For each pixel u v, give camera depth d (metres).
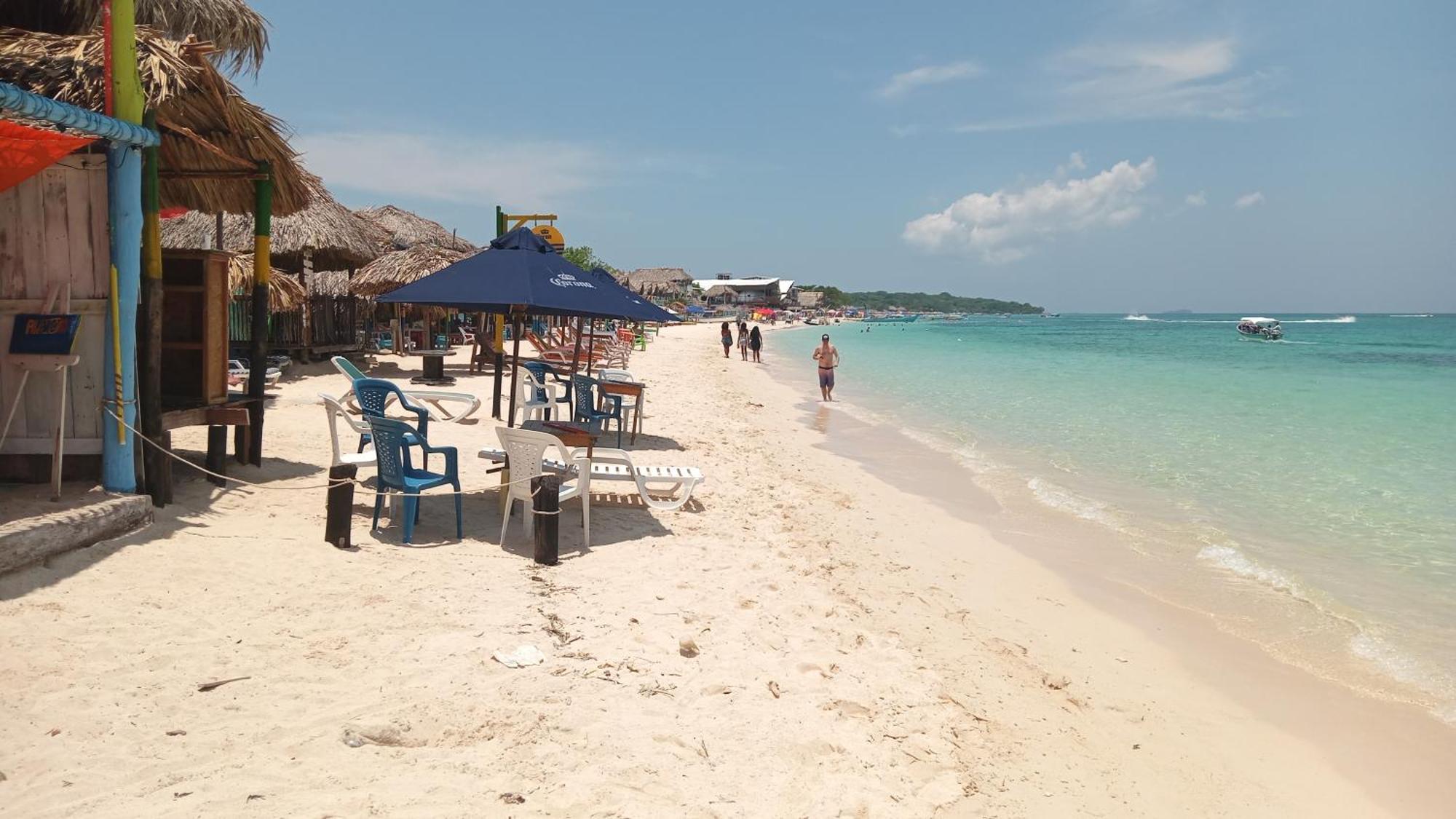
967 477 11.95
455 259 22.23
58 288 5.88
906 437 15.66
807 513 9.13
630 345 27.81
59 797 3.12
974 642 5.85
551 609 5.40
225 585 5.15
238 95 7.34
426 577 5.71
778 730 4.20
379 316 25.22
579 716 4.09
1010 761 4.25
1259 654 5.98
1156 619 6.60
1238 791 4.26
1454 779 4.47
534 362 12.33
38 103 4.90
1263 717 5.08
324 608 5.00
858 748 4.14
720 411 17.80
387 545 6.32
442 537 6.69
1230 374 31.45
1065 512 9.91
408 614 5.05
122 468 6.02
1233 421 17.78
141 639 4.34
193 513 6.48
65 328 5.74
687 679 4.64
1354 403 20.98
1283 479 11.80
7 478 6.05
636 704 4.29
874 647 5.47
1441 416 18.34
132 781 3.25
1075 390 24.73
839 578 6.94
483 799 3.35
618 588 5.96
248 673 4.15
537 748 3.77
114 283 5.92
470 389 16.45
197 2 13.70
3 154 5.36
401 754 3.62
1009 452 14.01
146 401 6.29
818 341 63.97
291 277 20.67
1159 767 4.41
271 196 8.44
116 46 5.80
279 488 7.52
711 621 5.53
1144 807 4.01
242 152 8.06
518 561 6.26
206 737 3.59
